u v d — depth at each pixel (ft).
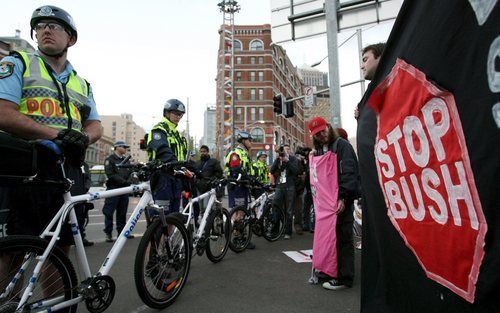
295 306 9.58
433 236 4.70
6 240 5.88
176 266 10.09
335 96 21.76
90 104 8.71
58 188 6.81
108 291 7.76
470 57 3.97
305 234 22.38
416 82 4.99
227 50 96.17
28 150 5.94
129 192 8.84
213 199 14.26
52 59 7.80
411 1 5.13
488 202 3.75
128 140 374.63
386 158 5.86
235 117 153.58
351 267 11.14
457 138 4.20
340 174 11.22
